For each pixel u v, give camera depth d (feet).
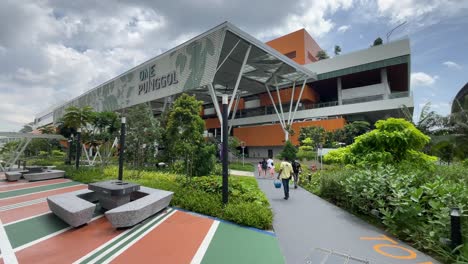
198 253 14.19
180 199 25.23
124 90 107.34
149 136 49.80
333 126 99.35
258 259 13.39
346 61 102.17
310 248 14.80
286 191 29.84
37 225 19.34
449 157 50.80
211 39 68.49
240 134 131.54
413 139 26.11
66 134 70.44
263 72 102.68
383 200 18.62
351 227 18.76
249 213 19.45
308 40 128.57
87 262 13.17
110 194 21.39
